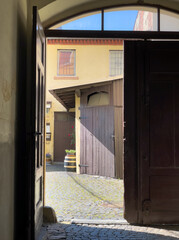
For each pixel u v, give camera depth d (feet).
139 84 13.21
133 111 13.21
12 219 9.60
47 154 44.06
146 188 13.00
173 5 13.88
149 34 13.57
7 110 8.70
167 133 13.15
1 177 7.82
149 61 13.28
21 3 11.21
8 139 8.86
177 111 13.21
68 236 11.34
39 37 11.13
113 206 17.84
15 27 10.00
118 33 13.60
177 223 13.00
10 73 9.18
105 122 30.73
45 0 12.67
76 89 31.53
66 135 45.29
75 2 13.15
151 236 11.41
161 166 13.06
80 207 17.54
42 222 12.66
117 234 11.64
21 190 11.41
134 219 13.00
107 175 30.40
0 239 7.66
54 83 43.70
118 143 29.60
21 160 11.43
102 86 31.07
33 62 10.07
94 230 12.12
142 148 13.05
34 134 10.02
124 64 13.26
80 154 33.27
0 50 7.81
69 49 43.73
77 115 33.65
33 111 10.05
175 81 13.25
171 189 13.04
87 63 43.65
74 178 29.71
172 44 13.30
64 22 13.91
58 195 21.45
